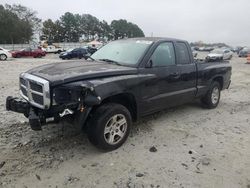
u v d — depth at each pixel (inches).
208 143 204.4
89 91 164.2
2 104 285.7
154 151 186.9
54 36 4483.3
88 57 243.4
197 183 151.7
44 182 148.2
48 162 167.5
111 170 161.9
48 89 160.2
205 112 283.3
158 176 157.2
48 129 214.2
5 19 3511.3
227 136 219.8
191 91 253.4
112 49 234.4
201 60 280.8
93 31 5093.5
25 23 3722.9
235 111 294.2
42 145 188.7
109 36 5177.2
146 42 223.6
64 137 201.9
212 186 149.6
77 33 4940.9
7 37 3550.7
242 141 210.8
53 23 4453.7
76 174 156.6
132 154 181.9
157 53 218.4
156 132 220.5
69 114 163.8
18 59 1256.8
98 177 154.6
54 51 2151.8
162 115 266.1
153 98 212.1
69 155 177.2
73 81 167.0
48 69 186.1
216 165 171.8
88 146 190.2
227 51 1544.0
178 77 233.8
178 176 157.8
